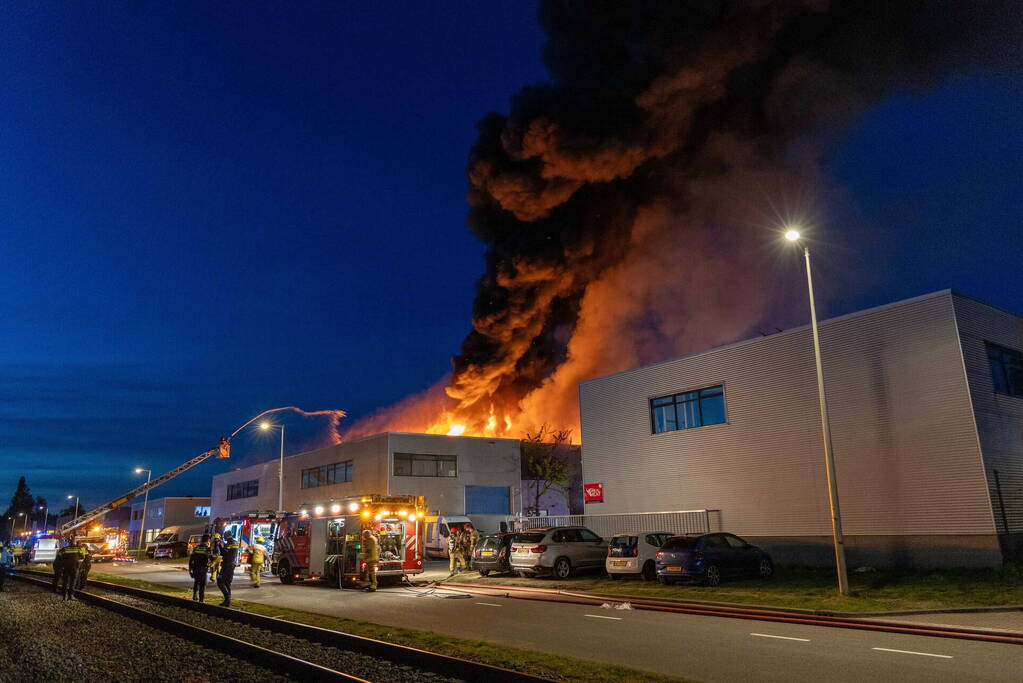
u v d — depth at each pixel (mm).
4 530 124812
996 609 12156
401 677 8406
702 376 23344
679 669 8383
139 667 9602
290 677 8844
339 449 42125
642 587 17750
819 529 19484
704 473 22828
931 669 8219
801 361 20547
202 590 16906
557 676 7887
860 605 13086
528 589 18891
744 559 17953
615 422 26281
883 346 18703
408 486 37156
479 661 8906
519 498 40188
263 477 53031
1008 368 18656
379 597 18094
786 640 10398
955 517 16828
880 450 18406
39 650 10961
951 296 17547
